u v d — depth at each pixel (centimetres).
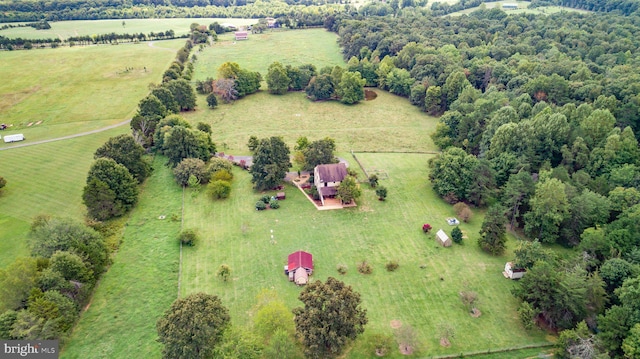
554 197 8156
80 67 19862
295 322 5866
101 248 7512
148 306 6856
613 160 9331
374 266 7825
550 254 7194
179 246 8331
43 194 9969
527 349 6153
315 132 14362
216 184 9875
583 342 5638
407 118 15675
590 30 19175
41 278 6244
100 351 6047
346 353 6016
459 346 6178
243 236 8644
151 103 13325
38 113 14950
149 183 10775
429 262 7956
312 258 7931
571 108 11131
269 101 17362
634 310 5769
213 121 15238
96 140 13025
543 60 16050
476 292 7219
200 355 5412
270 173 10031
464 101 14162
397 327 6488
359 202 9925
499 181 10031
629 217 7506
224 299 6988
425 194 10338
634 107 10962
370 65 18825
